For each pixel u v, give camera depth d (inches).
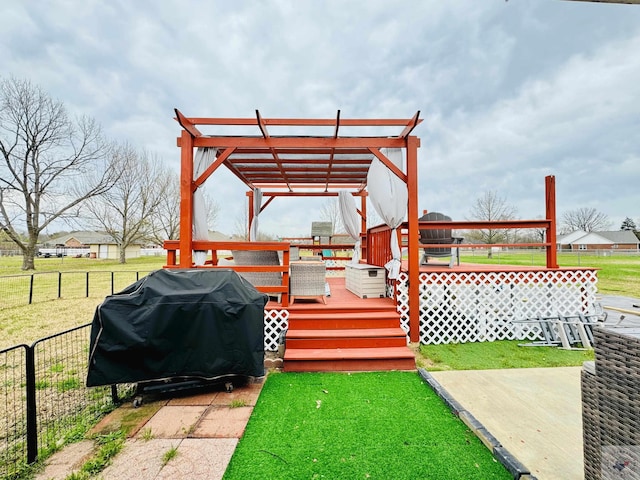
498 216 1273.4
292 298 210.5
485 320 216.4
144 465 89.7
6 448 98.8
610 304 309.6
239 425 110.5
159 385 127.9
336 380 149.9
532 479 82.1
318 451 96.0
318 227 442.3
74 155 879.1
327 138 200.2
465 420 110.7
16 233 839.1
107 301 121.1
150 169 1081.4
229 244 197.3
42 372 163.0
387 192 207.2
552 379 147.8
